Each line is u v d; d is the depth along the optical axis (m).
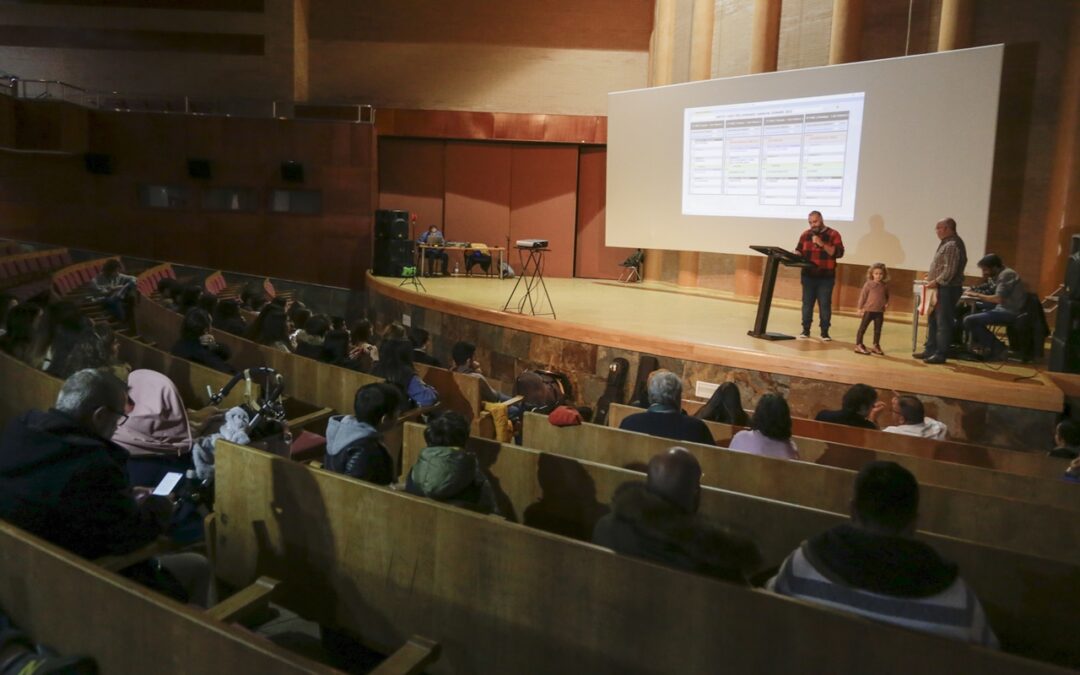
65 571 2.51
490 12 17.19
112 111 16.67
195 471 3.76
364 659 3.30
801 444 4.93
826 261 9.22
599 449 4.68
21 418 2.86
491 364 11.13
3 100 15.09
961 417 7.43
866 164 10.59
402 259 15.59
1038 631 2.86
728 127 12.14
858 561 2.32
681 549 2.60
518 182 17.41
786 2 12.34
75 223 16.92
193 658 2.28
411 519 3.06
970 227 9.75
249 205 17.05
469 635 2.97
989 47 9.41
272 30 17.22
